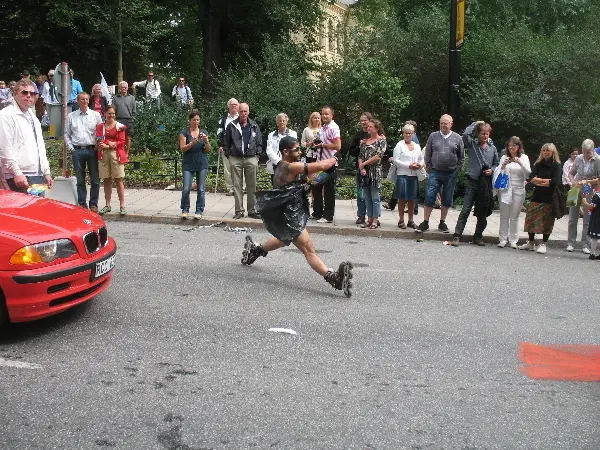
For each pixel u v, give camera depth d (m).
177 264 8.61
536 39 20.52
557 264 10.09
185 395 4.80
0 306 5.55
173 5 35.47
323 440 4.24
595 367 5.65
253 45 34.03
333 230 11.77
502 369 5.54
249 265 8.73
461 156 11.61
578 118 18.11
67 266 5.76
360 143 11.89
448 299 7.64
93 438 4.17
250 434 4.28
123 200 12.01
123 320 6.32
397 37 20.62
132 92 22.78
